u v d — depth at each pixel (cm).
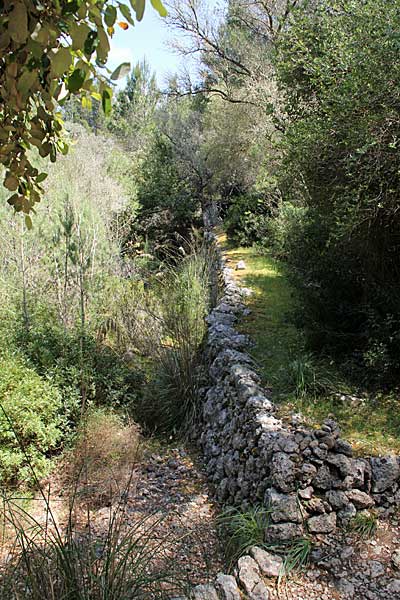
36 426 436
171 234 1501
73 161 1116
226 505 386
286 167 495
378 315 435
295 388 432
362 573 281
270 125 976
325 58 427
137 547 261
